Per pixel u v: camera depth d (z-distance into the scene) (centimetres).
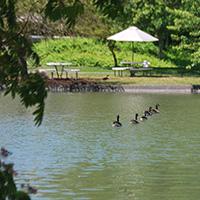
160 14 6881
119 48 7394
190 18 6012
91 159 2528
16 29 672
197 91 5328
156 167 2388
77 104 4328
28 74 664
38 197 1912
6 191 630
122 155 2609
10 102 4353
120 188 2058
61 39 7162
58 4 664
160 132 3219
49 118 3625
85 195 1966
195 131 3247
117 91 5266
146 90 5312
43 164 2408
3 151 692
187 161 2495
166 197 1952
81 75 5981
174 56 7400
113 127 3350
